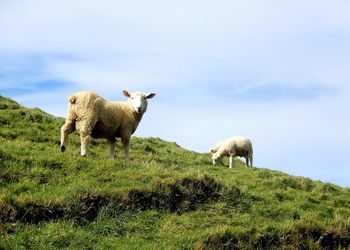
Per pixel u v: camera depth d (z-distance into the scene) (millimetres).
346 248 12367
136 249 10250
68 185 12297
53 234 10141
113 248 10203
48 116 21891
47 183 12258
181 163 21188
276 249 11555
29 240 9805
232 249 11141
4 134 17641
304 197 17125
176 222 11797
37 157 13445
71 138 19281
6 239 9516
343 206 17656
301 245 11883
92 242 10281
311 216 13898
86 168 13391
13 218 10289
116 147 20266
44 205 10844
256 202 14133
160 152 22172
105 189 12016
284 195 16672
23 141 16562
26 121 20094
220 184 13922
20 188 11672
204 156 25703
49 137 18469
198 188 13391
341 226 13000
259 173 19812
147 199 12273
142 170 13875
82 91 14453
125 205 11789
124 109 15328
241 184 17859
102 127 14734
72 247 9938
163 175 13586
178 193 12906
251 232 11781
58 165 13289
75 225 10781
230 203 13430
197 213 12461
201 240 10961
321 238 12305
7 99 22938
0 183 11812
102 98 14727
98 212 11320
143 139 24438
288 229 12195
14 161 12898
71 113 14367
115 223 11148
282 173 21359
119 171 13500
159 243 10703
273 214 13703
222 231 11344
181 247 10633
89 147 19281
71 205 11117
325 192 18953
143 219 11570
